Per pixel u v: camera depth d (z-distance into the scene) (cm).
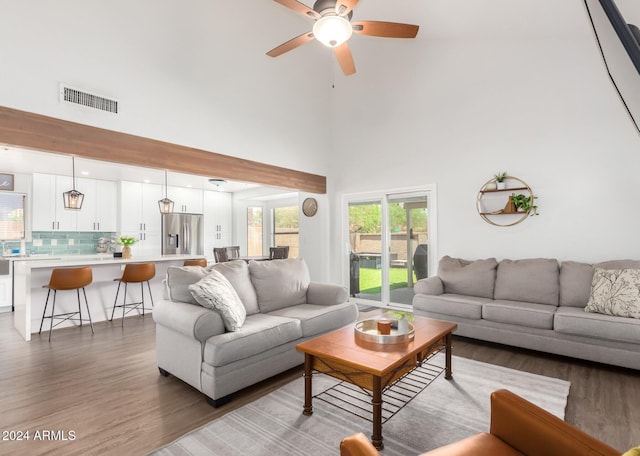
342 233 612
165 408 238
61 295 441
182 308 267
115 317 488
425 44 509
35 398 252
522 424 129
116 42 357
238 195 861
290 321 295
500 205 440
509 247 433
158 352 291
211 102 439
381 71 559
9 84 293
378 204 570
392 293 554
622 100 45
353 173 597
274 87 523
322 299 371
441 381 278
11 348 359
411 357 219
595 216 378
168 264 550
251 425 216
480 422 219
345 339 245
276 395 257
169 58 400
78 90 329
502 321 348
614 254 368
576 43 391
